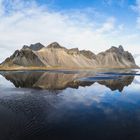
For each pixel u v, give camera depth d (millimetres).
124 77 81625
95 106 27062
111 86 51031
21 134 16922
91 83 58062
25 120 20578
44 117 21656
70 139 16031
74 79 71000
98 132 17344
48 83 57875
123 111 24234
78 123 19688
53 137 16328
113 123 19609
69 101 30594
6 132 17328
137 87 49062
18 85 53250
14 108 25578
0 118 21125
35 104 28141
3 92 40094
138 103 29109
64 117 21734
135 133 17047
